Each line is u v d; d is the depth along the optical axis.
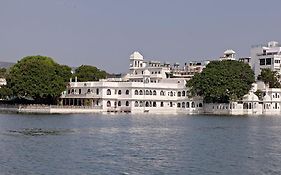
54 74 193.38
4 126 110.62
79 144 77.19
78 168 55.53
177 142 82.62
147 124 127.62
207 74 199.75
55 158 62.09
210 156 65.50
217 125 127.12
